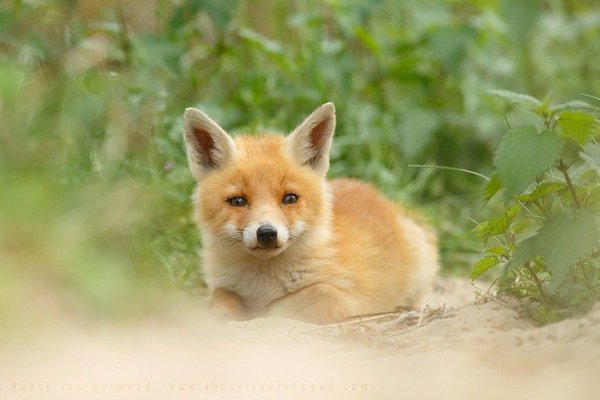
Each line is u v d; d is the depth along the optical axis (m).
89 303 8.64
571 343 7.61
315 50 17.09
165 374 7.63
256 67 17.00
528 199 9.47
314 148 12.12
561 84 18.58
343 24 16.73
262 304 11.93
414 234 13.30
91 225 10.52
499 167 8.83
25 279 8.64
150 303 9.25
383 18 18.86
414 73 17.81
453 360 7.70
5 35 14.14
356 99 17.58
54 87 13.84
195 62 16.56
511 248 9.97
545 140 8.80
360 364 8.09
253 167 11.53
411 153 16.81
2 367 7.60
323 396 6.99
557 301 9.41
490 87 18.30
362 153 16.98
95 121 13.73
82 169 13.00
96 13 16.31
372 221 12.65
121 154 13.49
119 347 8.28
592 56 18.98
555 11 20.20
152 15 17.28
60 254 8.91
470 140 17.94
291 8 18.83
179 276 12.56
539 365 7.37
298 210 11.48
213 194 11.62
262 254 11.08
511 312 9.45
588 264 9.37
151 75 15.44
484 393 6.91
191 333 9.22
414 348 8.50
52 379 7.37
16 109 12.82
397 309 11.88
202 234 11.96
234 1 15.27
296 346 9.27
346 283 11.69
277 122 15.96
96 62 14.64
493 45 19.12
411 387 7.15
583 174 9.46
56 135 13.29
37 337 8.09
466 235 15.44
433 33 16.89
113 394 7.04
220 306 11.45
